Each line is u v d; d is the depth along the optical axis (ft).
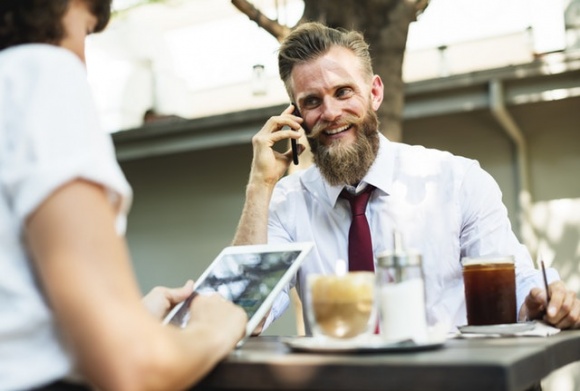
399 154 7.43
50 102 2.96
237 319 3.61
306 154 10.30
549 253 20.72
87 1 3.52
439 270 7.01
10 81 3.04
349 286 3.80
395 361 3.02
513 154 21.20
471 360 2.91
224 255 4.98
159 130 24.21
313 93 7.05
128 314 2.81
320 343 3.77
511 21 24.58
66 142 2.90
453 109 20.02
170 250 26.30
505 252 6.93
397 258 3.83
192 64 30.94
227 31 30.42
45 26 3.35
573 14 23.36
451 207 7.11
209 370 3.34
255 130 23.00
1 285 2.88
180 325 4.40
